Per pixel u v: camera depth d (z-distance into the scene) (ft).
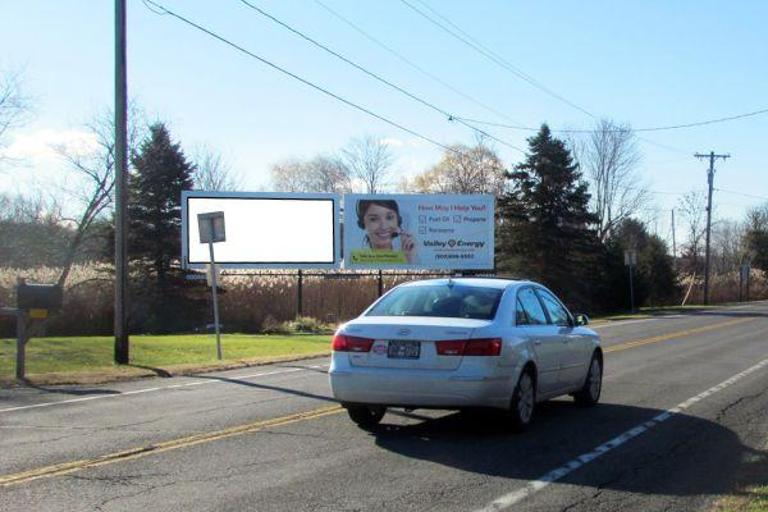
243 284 108.06
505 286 30.94
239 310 107.24
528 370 29.71
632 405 36.42
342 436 28.25
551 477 22.86
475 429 29.89
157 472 22.82
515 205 140.87
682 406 36.11
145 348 61.46
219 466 23.59
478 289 30.40
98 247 131.13
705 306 180.24
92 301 99.71
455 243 113.91
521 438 28.30
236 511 19.11
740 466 24.67
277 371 49.93
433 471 23.30
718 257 333.01
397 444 26.99
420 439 27.86
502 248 142.10
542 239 138.72
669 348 66.69
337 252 109.19
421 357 27.12
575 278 141.90
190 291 108.99
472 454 25.63
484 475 22.94
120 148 52.85
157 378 45.98
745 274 233.96
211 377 46.47
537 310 32.35
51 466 23.35
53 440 27.09
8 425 29.99
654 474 23.48
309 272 111.75
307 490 21.03
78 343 62.54
